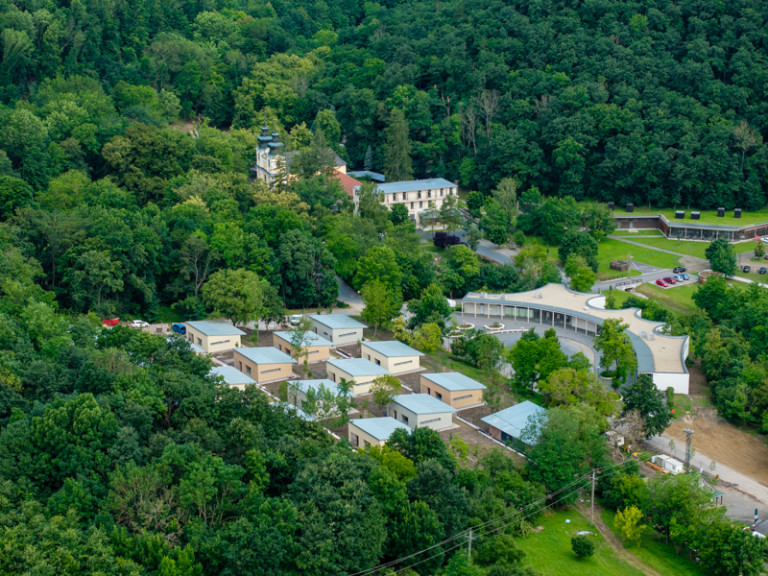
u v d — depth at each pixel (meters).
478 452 171.50
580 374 188.38
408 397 185.75
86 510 124.75
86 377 155.62
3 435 134.50
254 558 120.44
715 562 147.62
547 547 148.50
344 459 138.62
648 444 190.75
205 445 142.38
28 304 191.88
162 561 114.50
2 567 111.56
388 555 136.12
